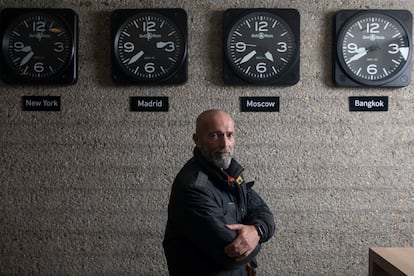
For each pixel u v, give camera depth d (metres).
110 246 2.20
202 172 1.56
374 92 2.21
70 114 2.19
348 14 2.16
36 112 2.19
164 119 2.19
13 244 2.20
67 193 2.20
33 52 2.16
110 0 2.18
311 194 2.21
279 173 2.20
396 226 2.20
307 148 2.20
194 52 2.19
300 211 2.20
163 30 2.16
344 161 2.21
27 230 2.20
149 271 2.21
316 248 2.21
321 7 2.20
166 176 2.19
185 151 2.19
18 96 2.19
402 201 2.20
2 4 2.18
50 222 2.20
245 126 2.19
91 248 2.21
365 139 2.20
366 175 2.21
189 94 2.19
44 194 2.20
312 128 2.20
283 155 2.20
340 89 2.20
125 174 2.20
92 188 2.20
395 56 2.17
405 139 2.21
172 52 2.16
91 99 2.19
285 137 2.20
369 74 2.17
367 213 2.20
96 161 2.19
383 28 2.17
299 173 2.20
